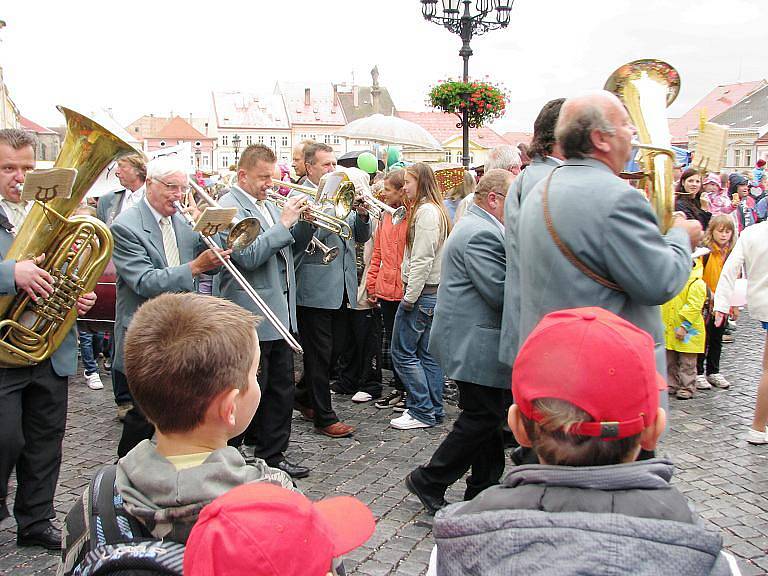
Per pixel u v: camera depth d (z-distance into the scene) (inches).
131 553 52.5
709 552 46.5
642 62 116.6
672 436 205.3
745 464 184.1
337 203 193.6
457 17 406.6
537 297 103.6
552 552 46.3
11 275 124.8
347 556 136.0
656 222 100.0
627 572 44.8
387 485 171.5
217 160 2913.4
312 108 2974.9
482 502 53.1
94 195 270.7
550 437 52.1
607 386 50.6
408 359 213.5
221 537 43.8
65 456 192.5
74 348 142.4
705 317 250.5
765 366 195.9
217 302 63.6
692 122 1974.7
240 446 181.5
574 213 98.7
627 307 100.4
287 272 181.9
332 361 215.6
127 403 219.9
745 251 198.5
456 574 49.1
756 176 599.8
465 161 432.5
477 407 145.6
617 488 50.5
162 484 54.7
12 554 136.8
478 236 142.1
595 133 101.3
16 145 132.6
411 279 205.2
